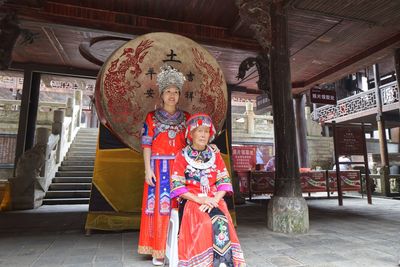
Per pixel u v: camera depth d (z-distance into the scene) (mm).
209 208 1904
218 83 4266
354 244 3480
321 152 16062
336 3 4902
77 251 3150
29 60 7605
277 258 2914
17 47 6832
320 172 9227
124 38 6582
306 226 4191
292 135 4473
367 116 13328
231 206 4469
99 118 4090
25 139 7461
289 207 4176
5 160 10898
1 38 5184
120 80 3809
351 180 9445
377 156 14422
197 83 4102
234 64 7809
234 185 8102
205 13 6027
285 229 4133
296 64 7922
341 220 5195
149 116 2959
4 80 18062
